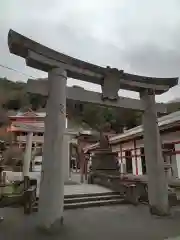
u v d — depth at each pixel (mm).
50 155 6371
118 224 6656
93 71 7887
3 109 35312
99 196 10953
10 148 23109
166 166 12625
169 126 13070
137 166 19109
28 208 8000
